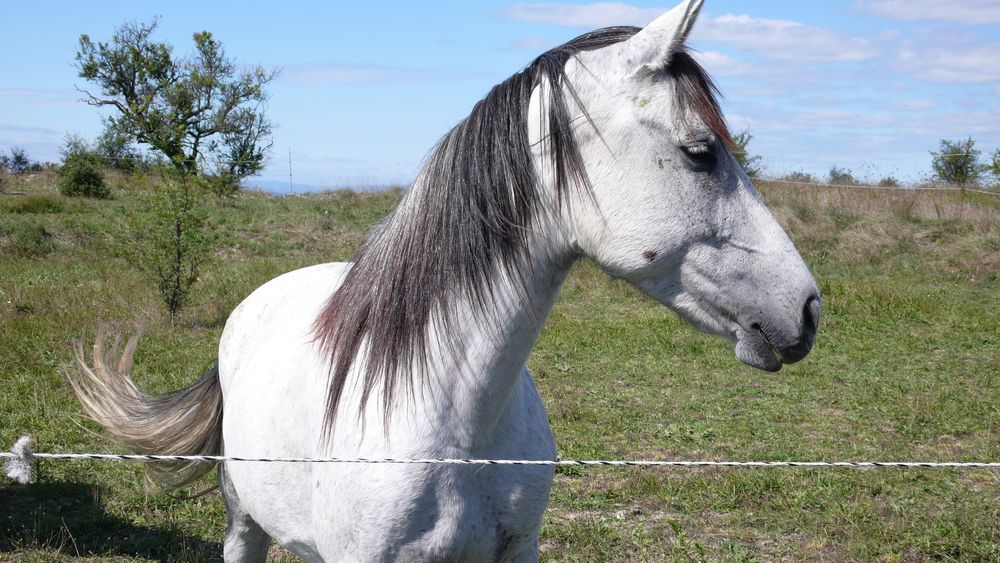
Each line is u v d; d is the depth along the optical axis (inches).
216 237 377.4
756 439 219.9
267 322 105.7
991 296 444.5
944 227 556.4
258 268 480.1
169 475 118.2
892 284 466.9
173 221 357.4
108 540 154.2
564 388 266.1
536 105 72.5
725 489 177.0
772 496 176.1
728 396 262.7
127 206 685.3
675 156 68.9
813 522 163.0
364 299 79.3
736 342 71.9
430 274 74.4
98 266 462.6
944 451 210.1
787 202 612.4
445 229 74.0
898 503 171.8
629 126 69.0
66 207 653.3
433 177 75.7
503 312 73.9
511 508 78.5
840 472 189.8
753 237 70.3
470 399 74.8
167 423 112.2
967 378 287.9
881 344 338.3
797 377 285.7
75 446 198.7
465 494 75.7
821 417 241.3
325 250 565.6
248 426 93.7
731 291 70.4
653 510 171.0
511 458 79.3
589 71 70.9
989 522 161.9
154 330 331.9
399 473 73.2
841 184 719.1
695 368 296.4
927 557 150.0
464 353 74.2
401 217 77.7
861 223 573.0
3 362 270.8
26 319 333.4
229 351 111.5
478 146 73.6
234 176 742.5
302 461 78.4
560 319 374.6
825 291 437.1
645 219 69.3
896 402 255.6
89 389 116.2
